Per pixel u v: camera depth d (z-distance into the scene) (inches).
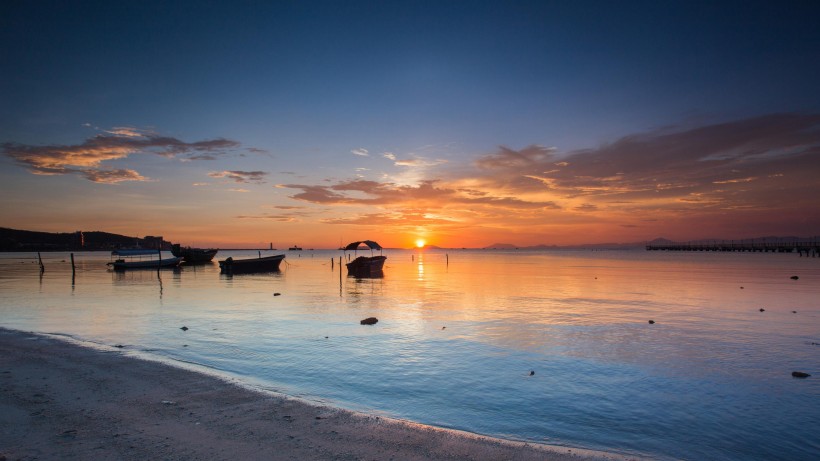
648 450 282.4
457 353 519.5
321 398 369.4
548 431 309.0
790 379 423.5
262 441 265.0
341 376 431.2
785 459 271.1
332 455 248.1
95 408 315.3
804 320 740.0
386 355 510.0
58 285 1494.8
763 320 740.0
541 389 395.2
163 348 535.5
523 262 3752.5
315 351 526.9
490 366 466.6
